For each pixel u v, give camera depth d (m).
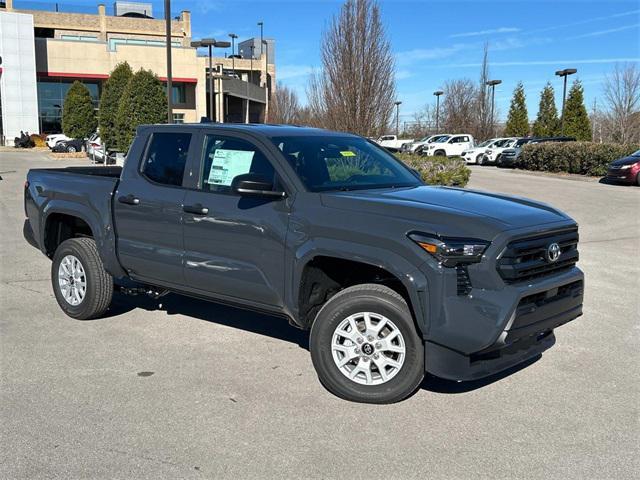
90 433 3.90
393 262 4.10
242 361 5.17
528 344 4.45
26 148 44.47
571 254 4.60
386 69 20.36
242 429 3.98
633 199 17.94
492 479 3.43
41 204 6.46
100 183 5.94
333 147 5.31
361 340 4.36
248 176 4.71
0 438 3.82
